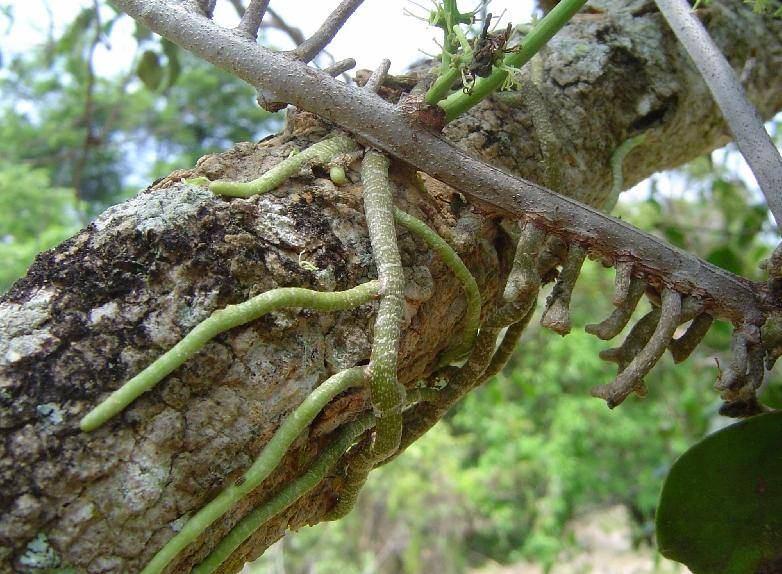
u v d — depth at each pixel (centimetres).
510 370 86
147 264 11
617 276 14
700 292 14
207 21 14
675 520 15
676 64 21
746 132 15
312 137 14
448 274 14
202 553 11
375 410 12
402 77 16
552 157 17
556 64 19
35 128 123
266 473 11
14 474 10
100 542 10
